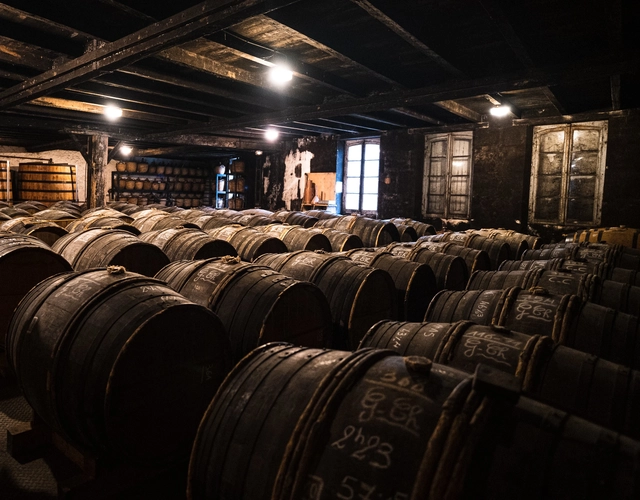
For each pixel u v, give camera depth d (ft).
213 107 37.78
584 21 20.11
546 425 5.51
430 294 19.74
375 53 24.56
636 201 34.30
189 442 10.42
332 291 16.01
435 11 19.06
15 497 9.88
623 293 13.83
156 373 9.64
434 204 46.16
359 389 6.34
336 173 54.08
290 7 18.54
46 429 11.35
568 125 37.65
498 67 25.99
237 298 12.95
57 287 11.14
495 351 8.96
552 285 14.67
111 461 9.84
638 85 29.45
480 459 5.18
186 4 18.03
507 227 40.40
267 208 62.80
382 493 5.20
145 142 64.39
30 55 24.23
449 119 43.39
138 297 10.21
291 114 35.32
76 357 9.30
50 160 59.26
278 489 5.73
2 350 15.08
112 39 20.38
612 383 7.99
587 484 5.06
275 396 6.86
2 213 31.01
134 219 31.40
